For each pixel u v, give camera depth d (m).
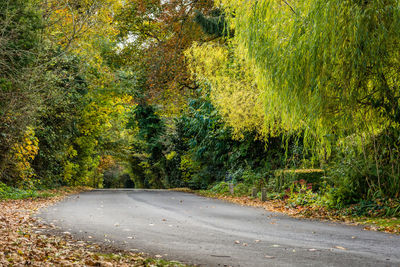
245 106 18.08
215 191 23.70
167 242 7.79
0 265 5.34
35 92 14.17
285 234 8.76
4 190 17.02
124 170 56.44
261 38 11.52
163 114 37.44
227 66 19.67
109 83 27.72
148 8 33.06
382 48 9.34
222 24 22.69
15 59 13.53
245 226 9.98
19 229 8.48
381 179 11.96
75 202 16.55
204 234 8.75
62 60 17.69
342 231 9.13
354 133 12.12
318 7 9.80
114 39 31.83
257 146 22.92
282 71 10.75
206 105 25.84
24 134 17.11
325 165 15.89
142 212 13.06
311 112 10.35
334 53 9.50
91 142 30.91
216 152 26.17
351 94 10.07
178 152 34.59
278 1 11.32
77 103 24.80
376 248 7.12
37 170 23.14
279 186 18.80
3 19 13.02
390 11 9.09
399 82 10.27
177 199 19.11
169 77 30.55
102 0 19.77
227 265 5.93
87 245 7.36
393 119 10.98
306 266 5.81
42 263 5.62
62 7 16.73
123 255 6.58
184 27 28.80
